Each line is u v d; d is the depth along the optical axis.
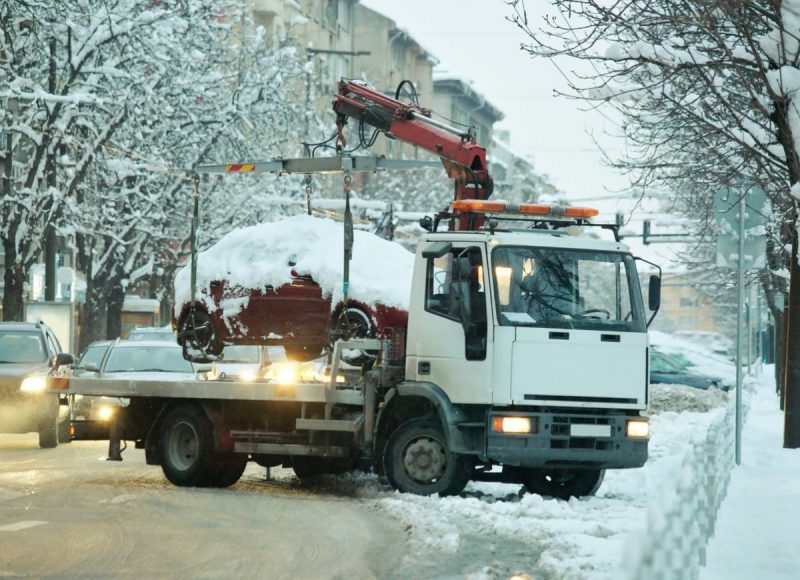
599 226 30.23
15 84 70.50
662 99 27.78
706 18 23.64
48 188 74.00
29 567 20.19
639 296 29.27
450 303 28.62
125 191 82.69
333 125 117.56
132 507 28.12
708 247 80.56
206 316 34.84
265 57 99.00
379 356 30.56
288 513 27.25
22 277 74.94
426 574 19.84
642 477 34.28
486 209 29.58
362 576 19.62
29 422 44.50
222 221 91.44
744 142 26.02
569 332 28.59
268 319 33.44
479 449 28.88
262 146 93.25
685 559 15.19
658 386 73.56
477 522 25.58
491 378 28.38
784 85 22.45
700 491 19.31
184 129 86.00
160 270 97.69
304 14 160.12
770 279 64.50
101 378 34.16
